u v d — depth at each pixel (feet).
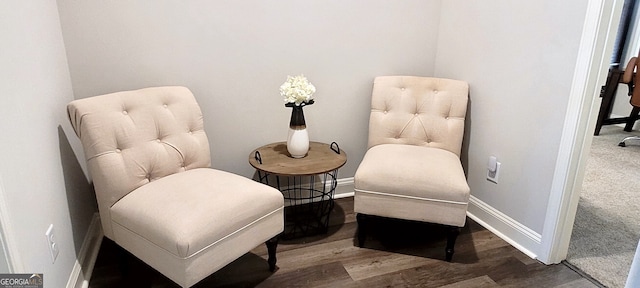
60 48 6.06
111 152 5.51
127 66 6.71
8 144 3.97
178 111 6.44
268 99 7.84
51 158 5.21
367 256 6.88
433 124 7.92
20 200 4.14
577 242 7.41
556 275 6.46
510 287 6.16
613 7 5.48
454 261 6.79
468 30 7.93
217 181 5.88
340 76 8.27
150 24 6.64
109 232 5.66
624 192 9.76
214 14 6.96
